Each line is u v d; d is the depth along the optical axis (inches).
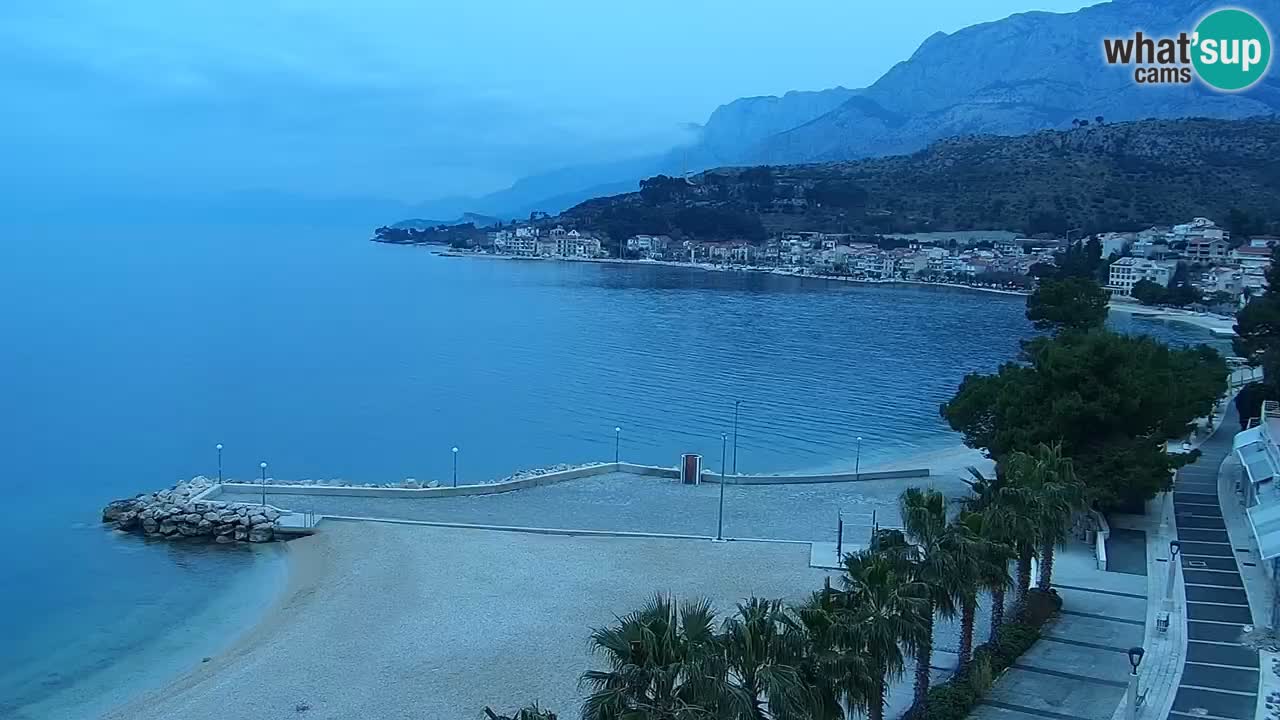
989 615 1934.1
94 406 5068.9
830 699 1112.2
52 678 1908.2
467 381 5762.8
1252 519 2003.0
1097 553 2208.4
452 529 2655.0
